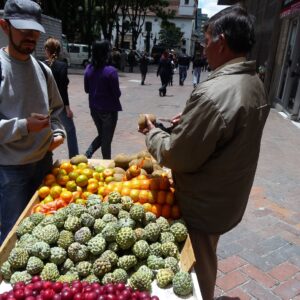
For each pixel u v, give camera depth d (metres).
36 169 2.70
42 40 13.38
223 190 1.98
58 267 1.81
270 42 12.55
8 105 2.37
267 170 5.75
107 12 30.77
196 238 2.10
